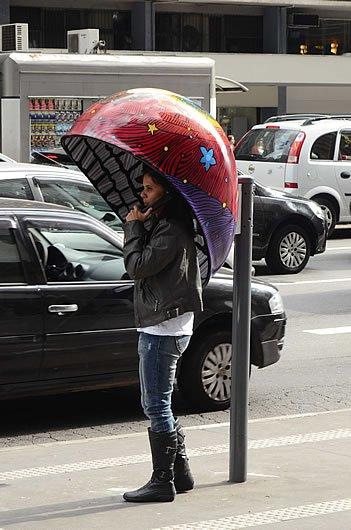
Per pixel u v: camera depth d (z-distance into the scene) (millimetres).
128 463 8938
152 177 7344
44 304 10062
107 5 52312
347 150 27219
